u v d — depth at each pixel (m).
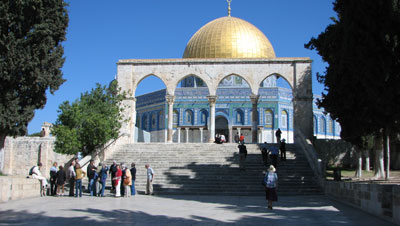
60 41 23.09
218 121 60.66
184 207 16.44
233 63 37.31
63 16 22.91
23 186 19.52
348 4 18.11
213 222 12.31
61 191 23.31
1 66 20.33
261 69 37.03
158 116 63.09
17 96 21.72
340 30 21.47
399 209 11.67
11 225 11.52
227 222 12.35
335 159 38.88
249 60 37.09
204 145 32.00
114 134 30.53
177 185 23.92
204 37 55.44
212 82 37.31
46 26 21.55
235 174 25.48
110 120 30.47
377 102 18.02
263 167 26.64
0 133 21.91
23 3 20.59
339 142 39.12
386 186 12.88
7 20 20.50
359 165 31.72
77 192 21.05
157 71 37.84
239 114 59.44
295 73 36.62
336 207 16.80
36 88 21.67
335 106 24.30
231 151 30.56
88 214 13.96
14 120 21.09
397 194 11.82
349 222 12.42
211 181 24.47
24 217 13.17
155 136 62.81
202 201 19.12
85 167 27.14
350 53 18.00
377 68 17.12
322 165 24.47
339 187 19.64
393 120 20.23
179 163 27.84
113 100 32.75
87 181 25.94
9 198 18.19
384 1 16.31
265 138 58.56
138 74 37.94
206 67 37.53
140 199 20.02
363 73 17.78
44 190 21.52
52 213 14.20
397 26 16.48
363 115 21.22
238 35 54.66
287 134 59.88
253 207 16.69
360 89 20.77
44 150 40.06
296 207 16.83
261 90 59.62
